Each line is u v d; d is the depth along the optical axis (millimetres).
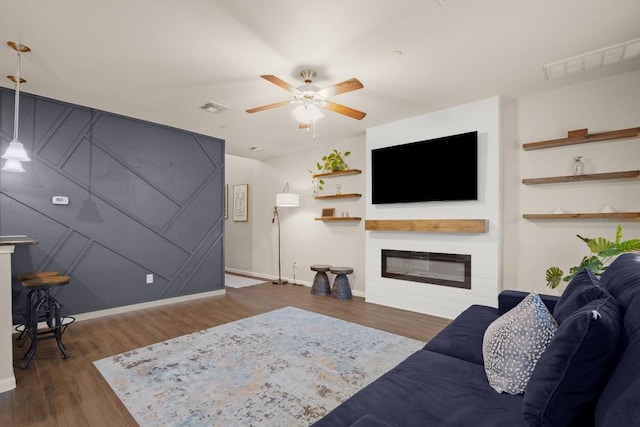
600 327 913
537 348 1276
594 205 3082
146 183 4246
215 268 5000
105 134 3881
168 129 4477
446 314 3775
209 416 1858
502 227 3561
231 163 7422
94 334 3195
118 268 3979
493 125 3463
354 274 5102
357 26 2232
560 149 3254
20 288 3268
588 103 3105
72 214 3625
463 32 2301
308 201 5805
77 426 1776
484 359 1486
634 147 2922
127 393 2100
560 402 958
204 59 2672
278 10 2064
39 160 3414
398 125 4207
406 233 4137
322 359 2592
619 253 2582
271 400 2018
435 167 3812
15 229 3275
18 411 1911
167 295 4430
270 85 3158
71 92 3322
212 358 2613
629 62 2744
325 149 5504
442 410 1154
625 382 790
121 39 2383
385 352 2730
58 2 1976
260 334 3164
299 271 5941
